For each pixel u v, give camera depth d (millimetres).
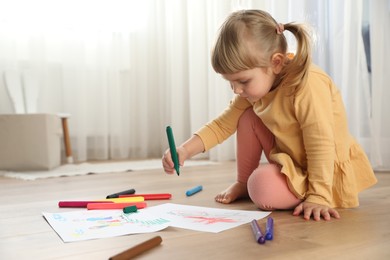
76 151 2582
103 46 2625
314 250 674
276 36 961
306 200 949
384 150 1739
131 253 653
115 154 2670
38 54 2496
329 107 969
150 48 2760
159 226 830
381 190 1265
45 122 2027
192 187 1416
